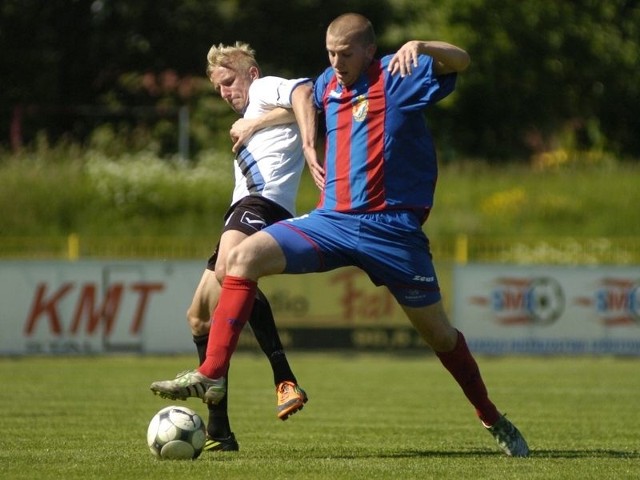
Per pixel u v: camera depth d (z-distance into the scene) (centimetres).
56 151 9412
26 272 6203
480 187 9788
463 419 3438
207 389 2150
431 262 2245
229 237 2362
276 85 2386
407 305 2238
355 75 2195
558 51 12512
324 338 6419
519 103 12469
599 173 10319
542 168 10562
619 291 6550
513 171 10350
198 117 11156
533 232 8938
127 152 10131
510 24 12206
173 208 8862
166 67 11706
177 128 10794
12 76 11444
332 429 3103
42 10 11312
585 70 12681
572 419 3478
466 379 2345
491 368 5938
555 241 7419
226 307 2172
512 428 2392
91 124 10762
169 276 6291
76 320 6228
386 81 2177
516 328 6519
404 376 5322
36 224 8488
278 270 2186
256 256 2169
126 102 11638
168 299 6294
